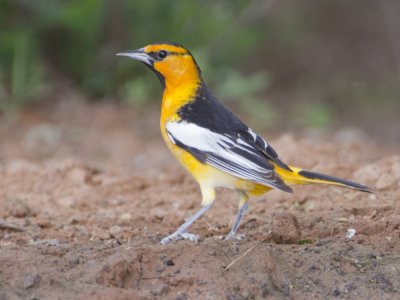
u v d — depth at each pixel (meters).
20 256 8.75
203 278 8.45
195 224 11.38
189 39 22.45
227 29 22.42
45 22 21.14
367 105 23.98
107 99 21.78
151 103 21.72
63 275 8.33
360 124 22.56
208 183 10.00
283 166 9.89
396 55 26.03
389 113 23.42
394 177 12.62
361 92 24.62
